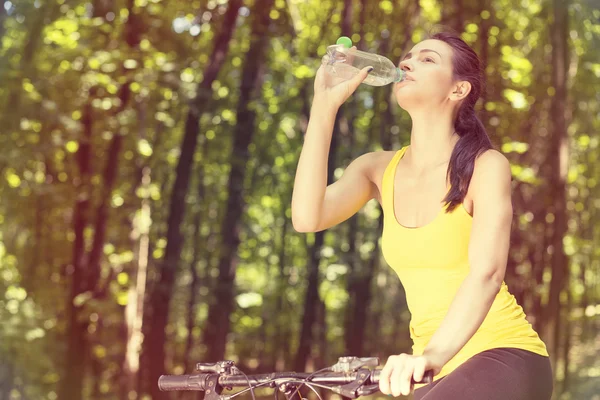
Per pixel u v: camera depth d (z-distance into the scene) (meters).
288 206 19.45
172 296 15.57
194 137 15.30
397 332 20.95
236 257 16.66
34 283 14.61
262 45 16.58
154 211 16.27
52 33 12.23
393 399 10.87
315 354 19.81
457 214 2.36
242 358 19.80
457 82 2.48
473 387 2.19
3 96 11.96
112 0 14.11
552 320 14.68
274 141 18.27
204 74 15.20
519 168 13.33
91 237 15.73
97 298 14.97
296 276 19.98
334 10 17.17
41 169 14.48
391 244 2.49
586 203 17.53
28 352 12.29
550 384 2.31
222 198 17.66
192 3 15.15
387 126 17.73
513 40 15.14
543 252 15.51
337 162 17.77
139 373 15.01
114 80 13.01
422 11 16.14
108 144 14.88
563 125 14.52
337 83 2.60
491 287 2.18
